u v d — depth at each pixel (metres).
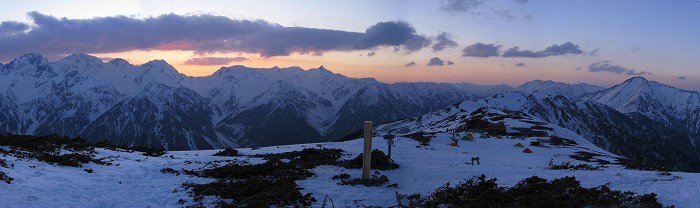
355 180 25.92
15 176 19.00
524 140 78.25
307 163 34.31
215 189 21.41
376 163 32.03
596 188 18.11
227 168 28.25
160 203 19.02
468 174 27.72
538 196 17.03
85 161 25.69
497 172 27.95
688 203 15.62
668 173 22.27
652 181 20.09
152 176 24.77
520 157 54.34
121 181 22.30
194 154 41.75
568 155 61.19
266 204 19.03
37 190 17.91
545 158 55.53
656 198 16.22
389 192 23.38
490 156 50.06
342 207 19.70
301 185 24.62
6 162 21.75
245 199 19.78
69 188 19.19
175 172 26.55
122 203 18.41
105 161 27.59
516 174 26.58
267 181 23.69
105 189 20.23
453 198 19.36
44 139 31.34
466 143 69.38
